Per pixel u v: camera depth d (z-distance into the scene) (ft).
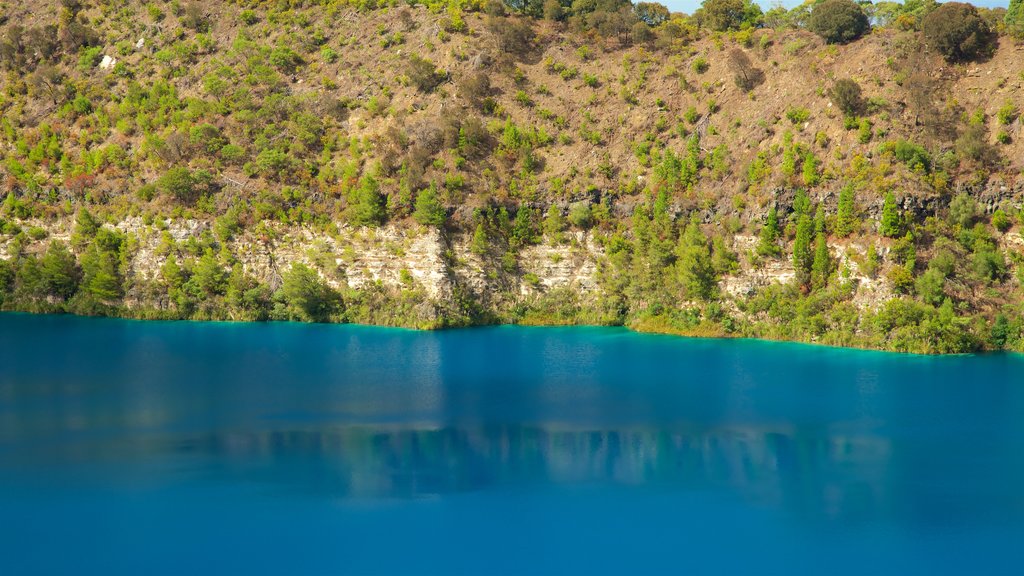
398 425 240.73
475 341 335.06
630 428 238.27
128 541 175.52
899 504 191.31
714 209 354.95
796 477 205.57
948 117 346.54
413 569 165.89
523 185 377.30
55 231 395.14
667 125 392.88
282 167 386.73
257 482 202.90
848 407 252.83
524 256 370.53
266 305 369.91
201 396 265.13
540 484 202.90
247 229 374.84
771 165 353.31
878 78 365.61
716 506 191.42
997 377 277.23
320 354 315.58
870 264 314.96
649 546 174.50
